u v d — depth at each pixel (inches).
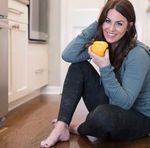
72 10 129.6
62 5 127.5
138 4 127.6
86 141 58.4
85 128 57.8
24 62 96.2
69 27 130.0
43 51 121.5
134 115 56.1
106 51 50.1
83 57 60.1
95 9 128.1
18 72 90.3
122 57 54.5
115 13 51.2
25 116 81.4
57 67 130.2
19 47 90.6
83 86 60.7
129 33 54.4
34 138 60.7
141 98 57.2
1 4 67.4
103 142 57.7
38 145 56.1
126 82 51.8
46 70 126.7
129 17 52.0
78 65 60.5
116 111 53.5
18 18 89.0
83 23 129.4
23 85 96.0
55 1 127.9
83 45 59.8
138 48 53.9
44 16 120.3
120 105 52.6
